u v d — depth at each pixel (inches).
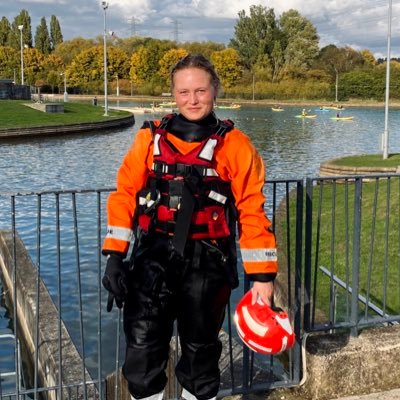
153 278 96.9
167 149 95.5
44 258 500.1
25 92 2918.3
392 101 4493.1
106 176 1061.1
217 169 96.0
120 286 97.0
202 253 96.3
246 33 4901.6
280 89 4623.5
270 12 4886.8
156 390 104.7
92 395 190.5
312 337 149.5
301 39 4741.6
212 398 108.1
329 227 434.9
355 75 4549.7
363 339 148.7
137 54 4928.6
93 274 451.5
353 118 2982.3
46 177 1042.7
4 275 409.4
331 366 140.9
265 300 100.7
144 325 100.2
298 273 142.7
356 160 948.6
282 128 2315.5
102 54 4911.4
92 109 2539.4
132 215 101.2
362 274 336.5
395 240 379.9
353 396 142.1
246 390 141.6
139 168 99.3
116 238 100.3
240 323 102.7
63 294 406.3
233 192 98.6
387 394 142.6
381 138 1125.1
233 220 100.0
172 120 99.2
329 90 4569.4
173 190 94.5
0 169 1114.1
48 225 615.2
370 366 143.8
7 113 2000.5
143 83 4909.0
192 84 96.0
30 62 4889.3
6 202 720.3
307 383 143.3
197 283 98.1
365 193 520.1
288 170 1194.0
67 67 4938.5
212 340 104.8
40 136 1740.9
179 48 4945.9
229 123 98.9
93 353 311.6
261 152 1481.3
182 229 94.3
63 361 220.8
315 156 1414.9
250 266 97.7
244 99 4680.1
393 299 300.8
